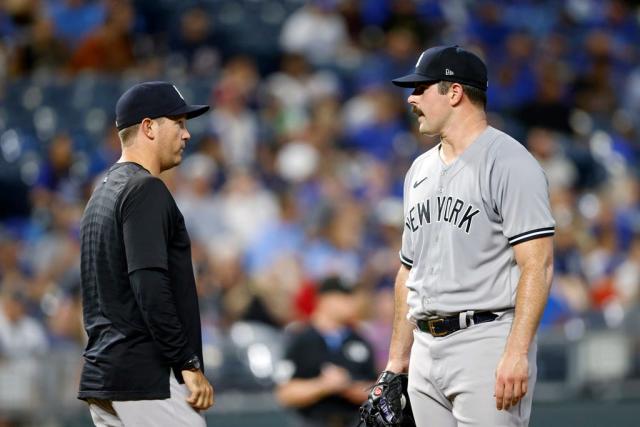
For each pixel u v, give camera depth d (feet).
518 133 181.98
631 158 184.34
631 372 105.40
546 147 170.40
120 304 51.37
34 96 155.22
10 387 91.66
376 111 164.04
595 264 138.82
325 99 163.73
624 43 221.05
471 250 50.14
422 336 52.26
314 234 126.62
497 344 49.83
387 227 131.95
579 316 110.42
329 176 144.77
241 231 131.85
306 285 110.22
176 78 161.38
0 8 168.14
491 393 49.62
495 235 50.08
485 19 204.54
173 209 51.62
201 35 177.27
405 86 52.34
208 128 152.35
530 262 48.62
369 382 80.28
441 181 51.31
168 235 51.29
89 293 52.65
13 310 98.43
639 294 128.06
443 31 199.21
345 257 122.42
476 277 50.08
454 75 51.24
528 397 49.57
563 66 202.49
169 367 51.34
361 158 155.22
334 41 185.26
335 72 177.99
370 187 146.20
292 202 132.77
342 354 79.66
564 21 217.36
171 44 176.96
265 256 127.03
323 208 127.95
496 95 186.80
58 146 140.15
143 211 50.55
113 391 50.98
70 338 101.14
